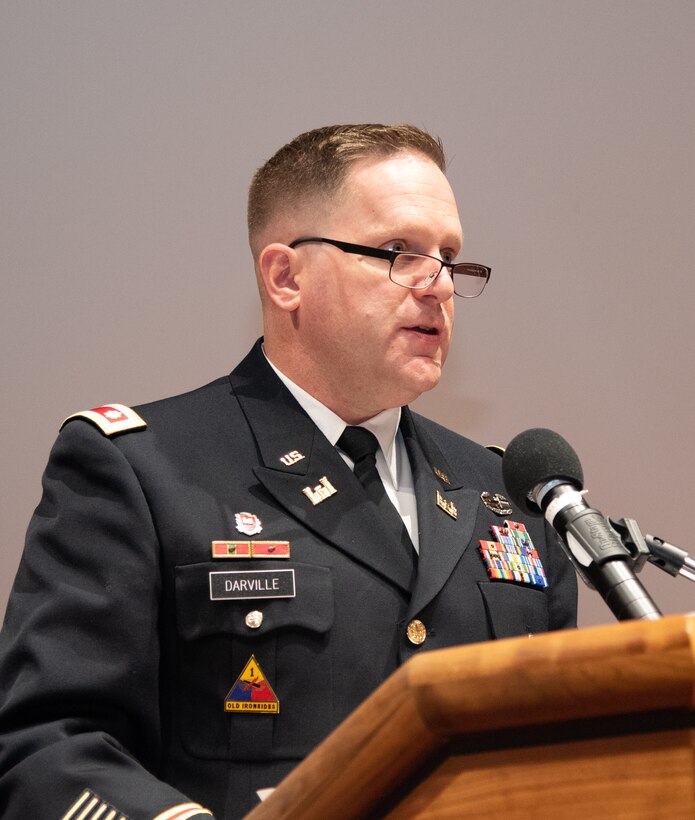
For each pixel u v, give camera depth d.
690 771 1.75
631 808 1.76
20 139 7.96
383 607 4.68
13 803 3.86
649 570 8.45
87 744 3.91
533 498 3.62
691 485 8.57
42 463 7.69
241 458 5.00
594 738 1.80
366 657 4.53
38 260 7.88
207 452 4.98
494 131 8.64
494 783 1.84
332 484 4.95
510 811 1.82
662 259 8.75
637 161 8.79
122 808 3.54
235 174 8.21
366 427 5.28
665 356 8.68
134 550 4.52
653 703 1.74
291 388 5.32
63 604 4.36
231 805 4.22
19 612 4.48
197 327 8.01
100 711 4.22
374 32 8.55
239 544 4.62
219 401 5.31
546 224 8.65
